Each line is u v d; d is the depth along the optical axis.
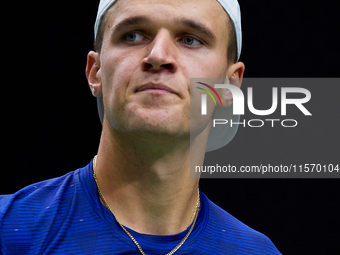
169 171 2.77
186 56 2.70
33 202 2.89
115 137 2.77
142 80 2.58
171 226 2.87
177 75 2.62
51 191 2.98
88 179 2.96
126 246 2.73
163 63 2.56
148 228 2.83
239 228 3.17
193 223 2.97
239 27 3.10
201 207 3.10
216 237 3.02
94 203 2.85
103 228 2.76
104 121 2.95
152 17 2.67
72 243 2.70
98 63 3.04
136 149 2.70
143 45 2.69
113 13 2.84
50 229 2.74
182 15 2.69
